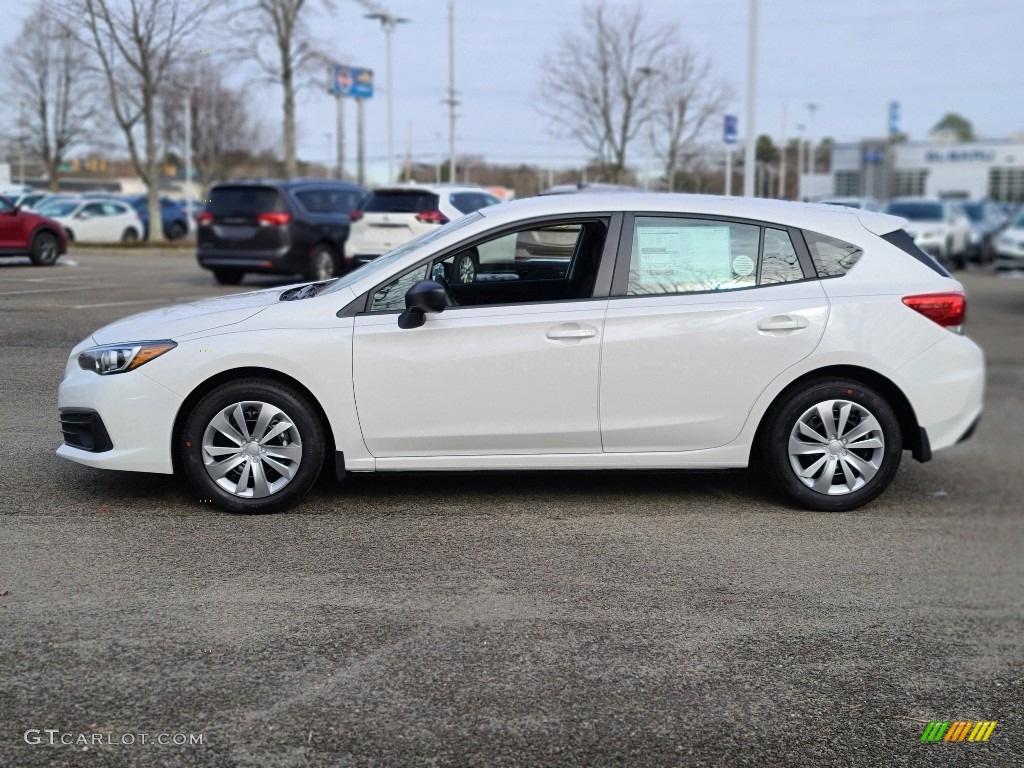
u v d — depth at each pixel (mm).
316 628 3986
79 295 13555
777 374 5426
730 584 4523
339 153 42750
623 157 34406
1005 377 9172
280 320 5344
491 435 5387
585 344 5348
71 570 4535
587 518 5434
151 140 30188
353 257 14438
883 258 5582
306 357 5262
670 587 4480
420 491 5887
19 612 4066
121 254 26375
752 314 5410
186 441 5309
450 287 5844
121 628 3943
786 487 5547
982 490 5871
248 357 5242
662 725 3330
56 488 5750
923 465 6516
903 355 5469
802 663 3779
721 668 3729
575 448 5457
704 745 3223
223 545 4918
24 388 7934
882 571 4688
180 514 5367
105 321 10953
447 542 5020
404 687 3531
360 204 14680
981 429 7031
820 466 5539
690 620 4133
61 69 41125
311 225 16109
